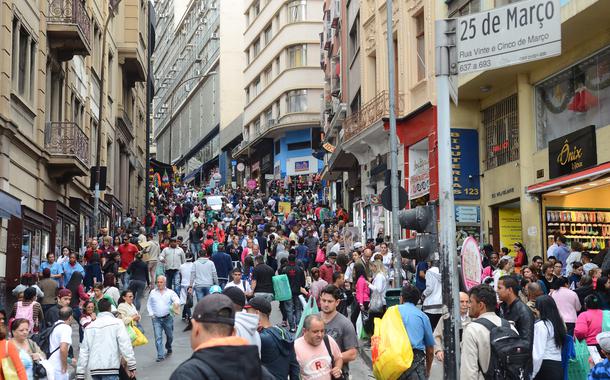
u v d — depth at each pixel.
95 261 20.66
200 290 19.23
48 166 24.47
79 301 17.19
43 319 14.38
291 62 67.00
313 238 29.77
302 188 63.84
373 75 33.22
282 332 8.05
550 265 14.98
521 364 6.98
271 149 75.19
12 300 19.62
